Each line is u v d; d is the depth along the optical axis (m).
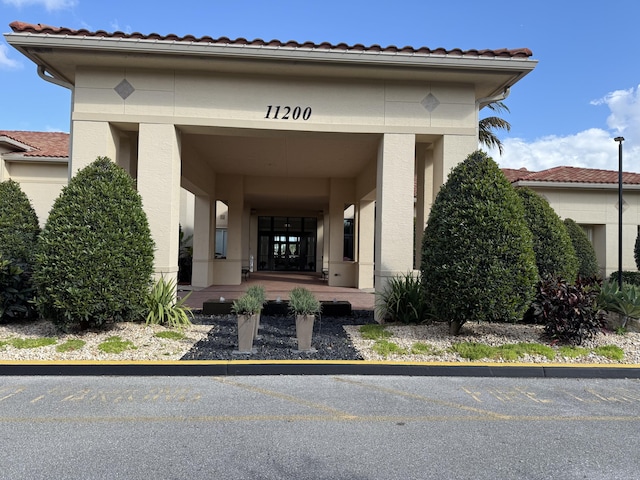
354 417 3.97
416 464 3.11
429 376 5.32
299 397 4.49
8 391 4.56
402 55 7.47
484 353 5.70
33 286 6.39
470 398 4.54
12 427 3.64
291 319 8.48
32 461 3.06
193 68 7.78
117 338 6.19
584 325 6.11
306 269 25.25
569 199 15.77
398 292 7.68
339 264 16.23
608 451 3.36
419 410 4.17
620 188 7.99
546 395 4.67
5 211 7.29
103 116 7.73
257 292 7.03
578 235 12.06
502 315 6.00
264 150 11.68
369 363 5.36
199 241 14.52
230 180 15.47
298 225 25.34
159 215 7.82
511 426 3.81
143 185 7.79
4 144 13.74
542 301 6.42
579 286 6.34
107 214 6.15
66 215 6.04
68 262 5.81
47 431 3.57
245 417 3.93
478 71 7.71
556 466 3.11
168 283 7.59
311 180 16.39
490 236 6.02
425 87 8.15
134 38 7.24
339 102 8.05
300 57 7.38
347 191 16.19
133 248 6.29
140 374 5.18
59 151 14.84
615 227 15.80
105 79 7.77
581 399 4.56
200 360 5.41
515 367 5.36
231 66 7.66
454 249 6.11
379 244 8.23
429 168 9.71
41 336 6.23
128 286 6.19
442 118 8.15
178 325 7.07
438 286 6.25
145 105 7.80
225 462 3.10
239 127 7.93
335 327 7.71
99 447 3.29
